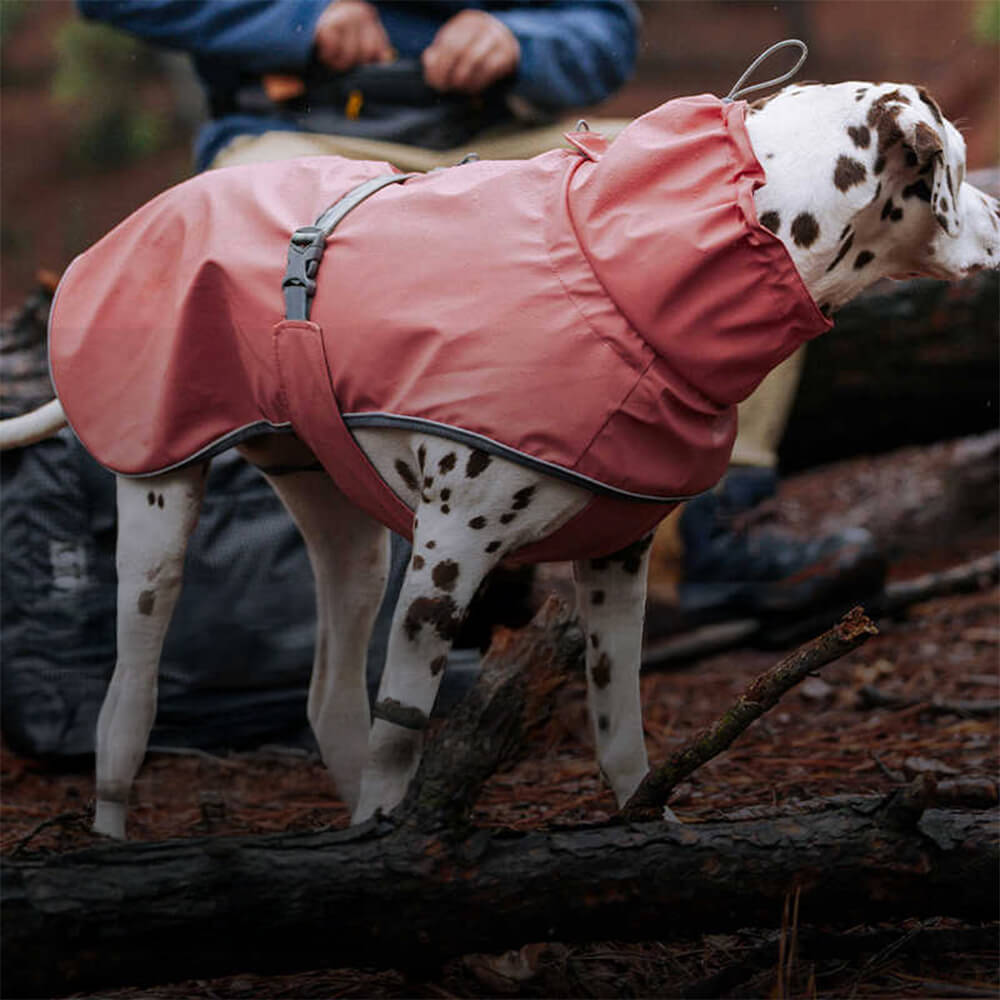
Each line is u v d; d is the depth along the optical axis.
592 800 5.16
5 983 3.07
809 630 7.45
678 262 3.54
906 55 19.22
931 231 3.74
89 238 11.87
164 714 6.18
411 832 3.26
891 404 8.05
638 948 3.73
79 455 6.16
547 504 3.69
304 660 6.27
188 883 3.13
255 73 6.34
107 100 19.69
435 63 6.04
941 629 7.57
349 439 3.84
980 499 9.30
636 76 19.45
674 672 7.25
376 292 3.75
